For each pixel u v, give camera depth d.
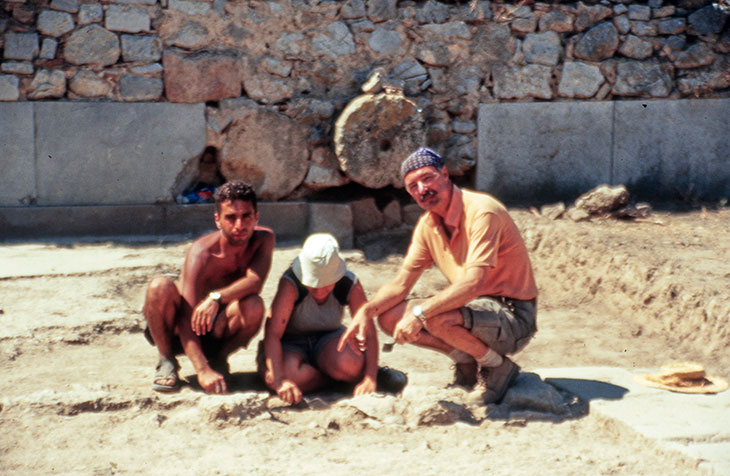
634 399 3.82
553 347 5.39
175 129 7.84
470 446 3.45
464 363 3.97
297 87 8.04
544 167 8.42
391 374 4.22
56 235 7.73
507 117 8.31
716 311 5.18
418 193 3.69
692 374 4.00
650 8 8.41
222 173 8.02
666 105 8.44
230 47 7.91
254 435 3.54
